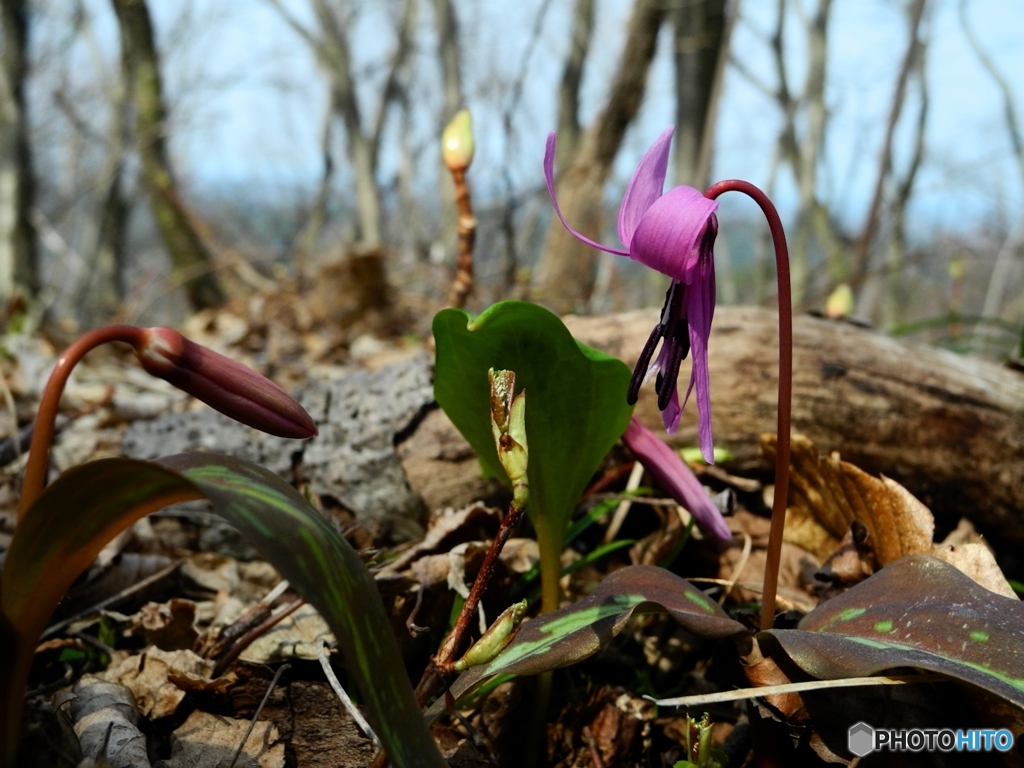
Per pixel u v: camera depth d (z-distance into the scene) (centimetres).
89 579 21
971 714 15
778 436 15
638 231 13
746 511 25
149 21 81
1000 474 25
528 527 25
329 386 27
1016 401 25
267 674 18
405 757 12
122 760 15
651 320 27
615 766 19
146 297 94
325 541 12
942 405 25
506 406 13
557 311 57
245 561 25
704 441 14
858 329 27
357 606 12
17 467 28
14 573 11
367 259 60
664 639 22
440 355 16
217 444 26
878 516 20
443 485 25
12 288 118
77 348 12
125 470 11
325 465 25
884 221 110
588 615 15
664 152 15
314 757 17
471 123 28
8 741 12
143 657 18
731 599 23
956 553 18
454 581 20
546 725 19
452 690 14
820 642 14
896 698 16
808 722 15
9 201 125
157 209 84
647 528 26
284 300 63
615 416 17
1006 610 14
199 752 16
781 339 15
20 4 126
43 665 19
